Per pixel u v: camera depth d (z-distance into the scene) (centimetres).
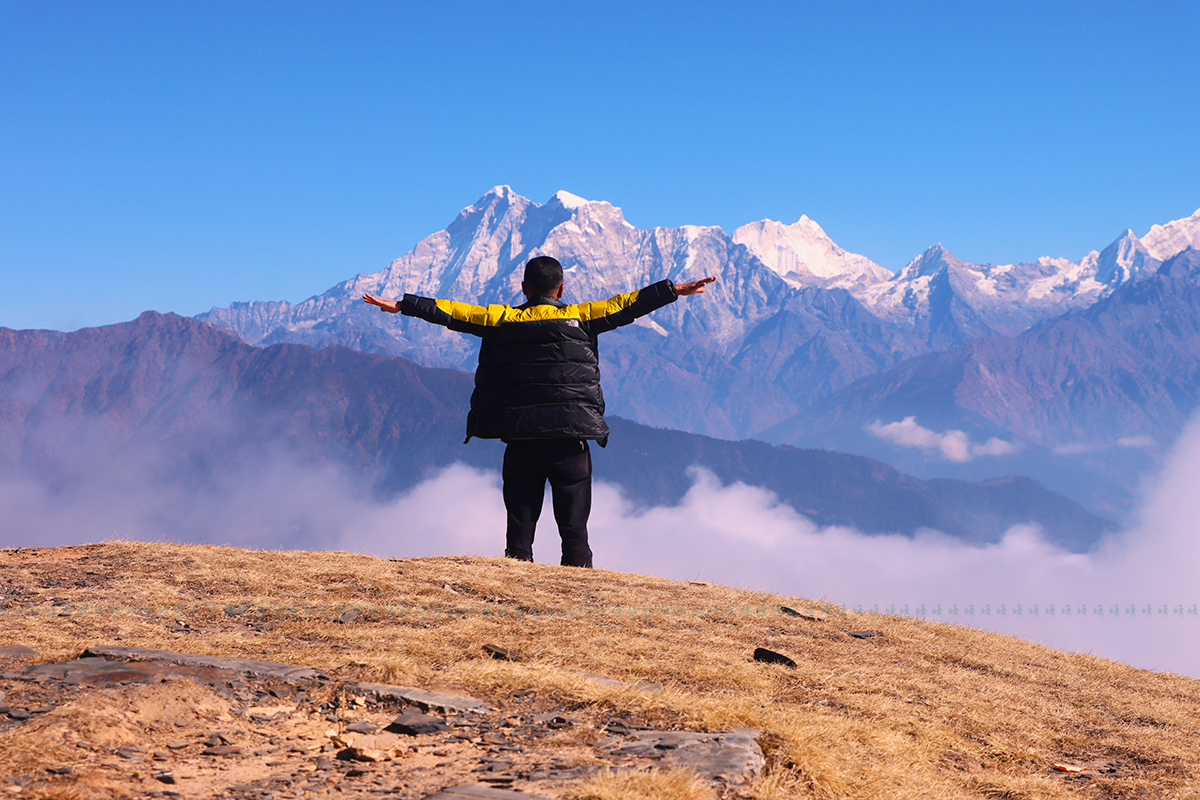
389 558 1520
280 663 792
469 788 513
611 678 859
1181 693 1312
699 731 691
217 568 1252
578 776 551
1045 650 1500
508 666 834
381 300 1497
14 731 557
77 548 1367
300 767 561
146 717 617
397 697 714
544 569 1511
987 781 797
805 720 813
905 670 1157
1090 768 894
